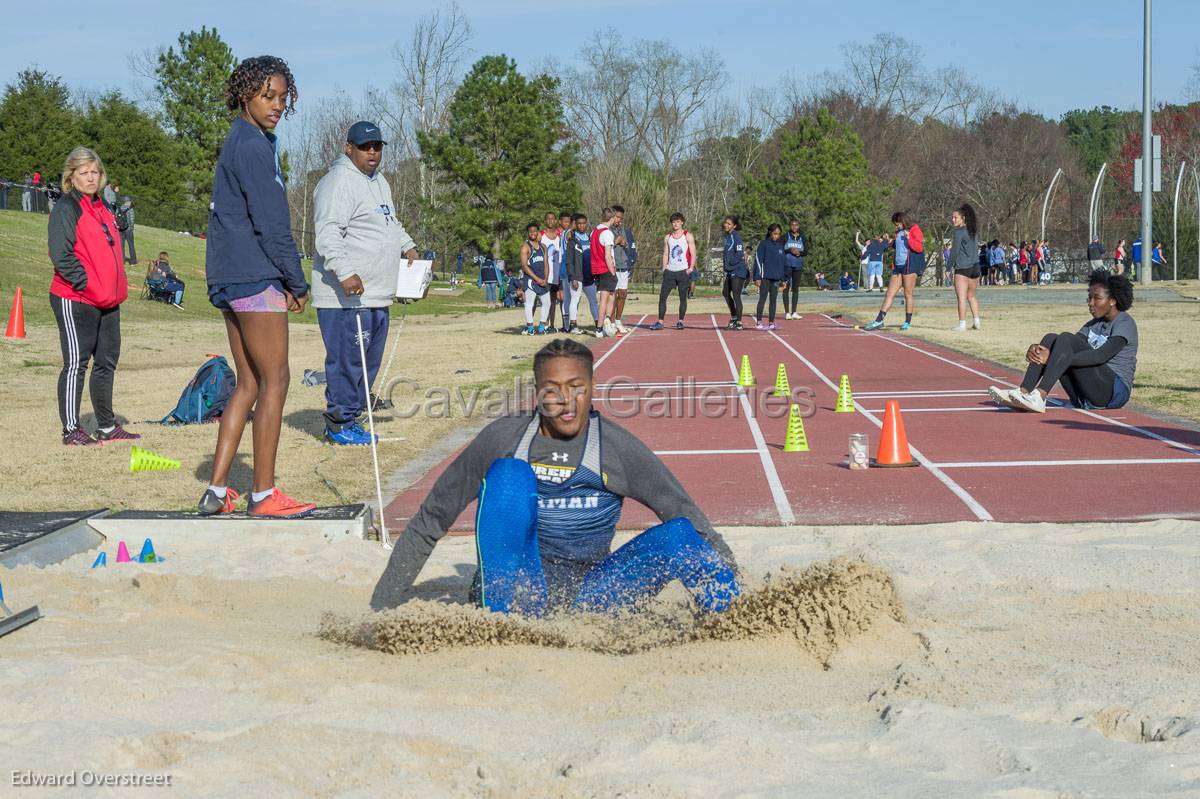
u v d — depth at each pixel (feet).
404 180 217.15
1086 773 9.23
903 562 17.60
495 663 12.41
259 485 20.97
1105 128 381.40
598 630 13.52
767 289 71.41
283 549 19.81
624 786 8.84
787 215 204.33
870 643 12.93
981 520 21.16
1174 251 168.96
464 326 81.76
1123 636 13.56
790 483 25.16
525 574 13.32
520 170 179.32
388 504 23.62
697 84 253.44
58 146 188.44
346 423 30.66
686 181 251.80
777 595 13.32
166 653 12.35
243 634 13.75
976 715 10.66
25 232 119.03
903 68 279.49
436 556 19.39
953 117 295.69
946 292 130.62
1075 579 16.43
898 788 8.90
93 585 16.43
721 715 10.52
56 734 9.64
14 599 15.26
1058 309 87.51
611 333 68.49
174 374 50.26
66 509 22.76
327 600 16.47
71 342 29.91
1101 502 22.45
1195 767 9.26
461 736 10.19
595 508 13.62
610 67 250.98
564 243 70.23
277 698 11.12
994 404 36.65
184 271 121.08
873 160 259.39
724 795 8.75
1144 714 10.63
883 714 10.78
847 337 64.49
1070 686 11.50
